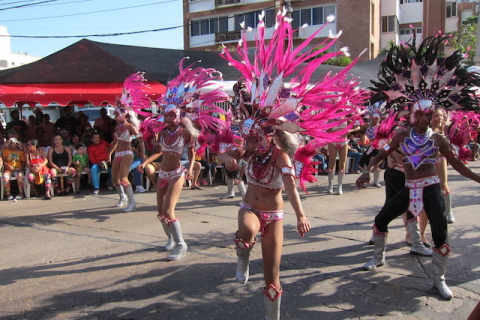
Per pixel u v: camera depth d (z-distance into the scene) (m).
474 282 4.28
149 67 11.20
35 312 3.74
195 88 5.12
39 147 9.47
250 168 3.39
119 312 3.73
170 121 4.87
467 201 7.92
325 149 11.26
